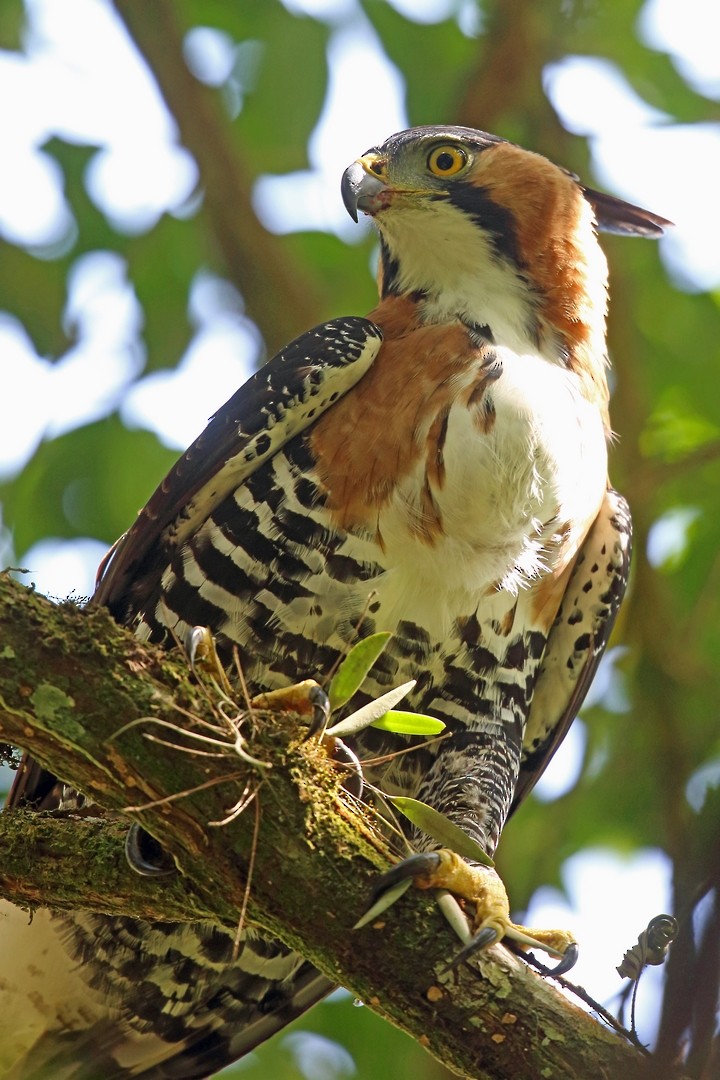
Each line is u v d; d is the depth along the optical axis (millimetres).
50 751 6281
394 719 6973
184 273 13906
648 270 13992
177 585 8734
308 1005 9445
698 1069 4430
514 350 8938
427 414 8406
